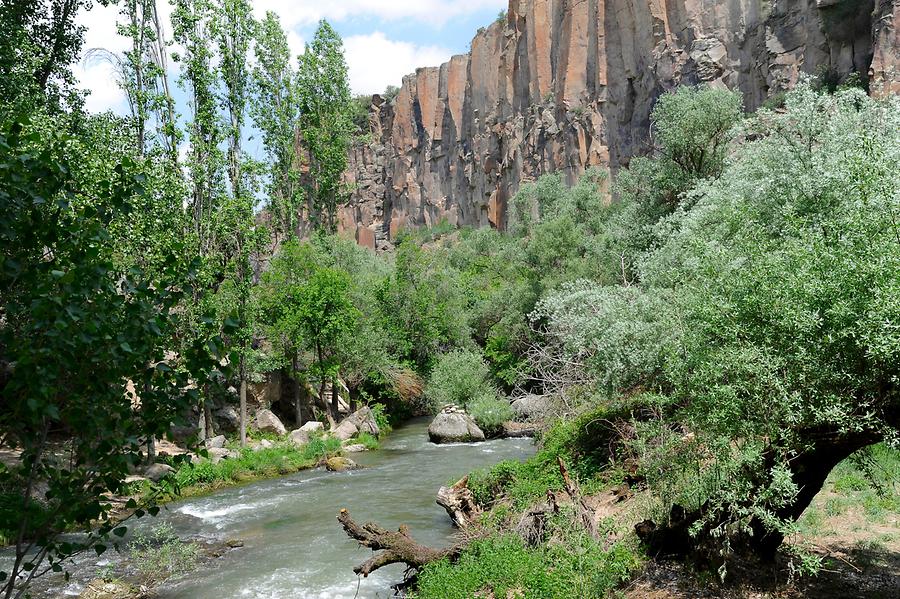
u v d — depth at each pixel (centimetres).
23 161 457
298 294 3070
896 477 1082
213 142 2798
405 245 4128
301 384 3334
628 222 2845
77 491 442
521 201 5634
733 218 1072
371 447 2702
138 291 463
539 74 7081
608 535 1012
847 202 801
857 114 1295
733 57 4928
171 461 477
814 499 1103
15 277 432
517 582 922
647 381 1244
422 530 1431
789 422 672
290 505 1748
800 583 792
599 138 6216
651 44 5672
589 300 1502
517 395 3191
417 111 9062
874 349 605
